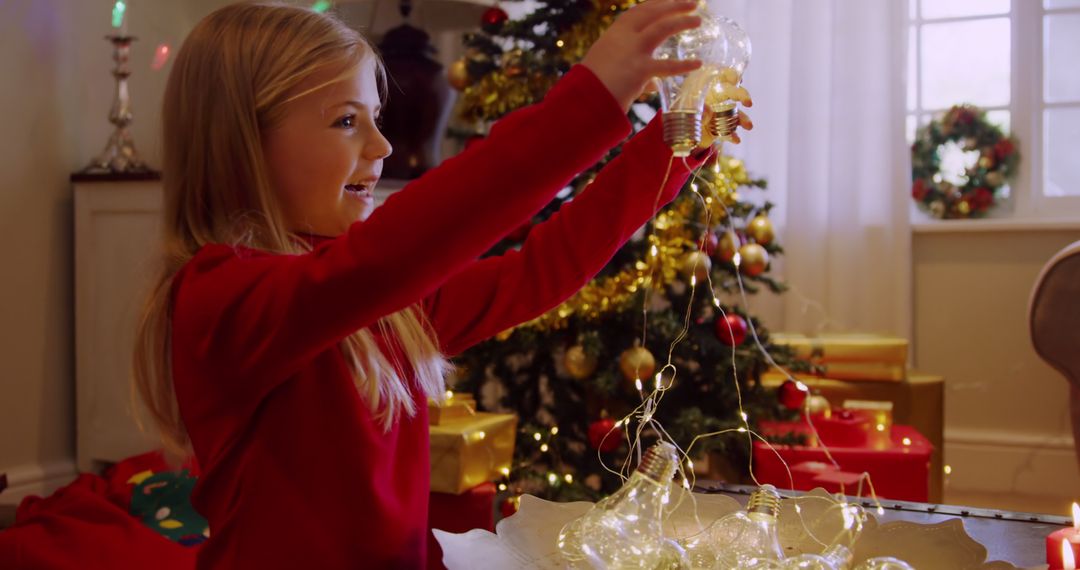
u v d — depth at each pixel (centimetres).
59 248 251
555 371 243
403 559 80
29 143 243
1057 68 313
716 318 223
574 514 79
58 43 251
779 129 311
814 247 306
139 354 87
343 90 84
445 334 96
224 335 72
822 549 77
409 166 278
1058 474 299
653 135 88
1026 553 86
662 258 215
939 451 239
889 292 303
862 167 304
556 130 66
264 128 84
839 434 202
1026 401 303
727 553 71
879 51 302
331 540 77
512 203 66
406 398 85
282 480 77
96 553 157
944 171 317
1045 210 312
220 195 84
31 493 240
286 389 78
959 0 322
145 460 211
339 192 85
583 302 215
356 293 67
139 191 239
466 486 164
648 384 212
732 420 213
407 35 275
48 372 247
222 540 78
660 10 66
